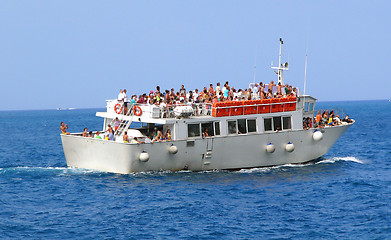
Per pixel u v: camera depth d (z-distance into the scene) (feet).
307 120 374.02
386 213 254.47
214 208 262.26
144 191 290.35
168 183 306.55
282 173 343.67
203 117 328.08
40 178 331.36
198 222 239.91
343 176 342.85
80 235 222.89
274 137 349.20
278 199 281.33
